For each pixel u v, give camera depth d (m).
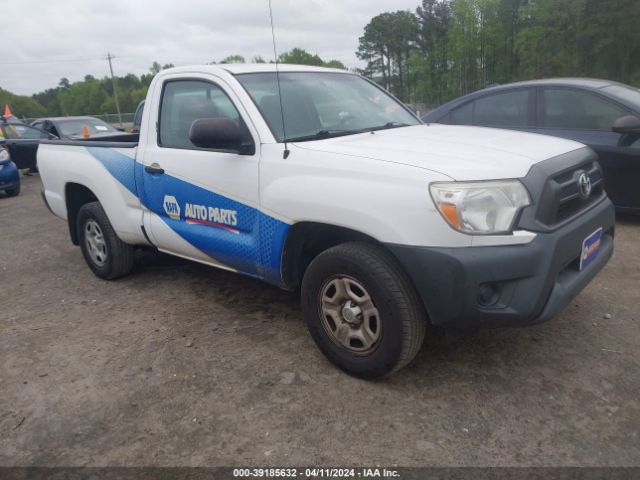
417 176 2.72
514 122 6.34
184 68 4.04
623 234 5.55
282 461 2.54
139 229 4.41
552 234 2.75
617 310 3.85
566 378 3.07
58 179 5.16
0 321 4.28
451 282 2.65
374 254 2.88
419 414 2.82
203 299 4.48
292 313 4.11
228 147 3.39
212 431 2.77
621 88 6.05
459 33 44.78
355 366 3.09
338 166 2.99
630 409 2.78
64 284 5.09
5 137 13.23
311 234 3.36
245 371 3.31
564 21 34.78
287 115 3.57
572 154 3.20
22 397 3.16
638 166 5.47
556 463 2.44
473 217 2.64
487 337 3.56
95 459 2.61
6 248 6.62
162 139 4.13
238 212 3.53
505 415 2.78
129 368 3.42
